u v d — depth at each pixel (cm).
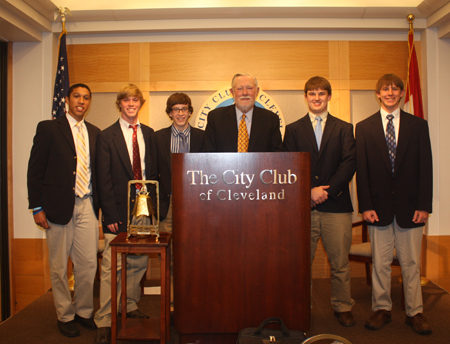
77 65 373
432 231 358
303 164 182
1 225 354
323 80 264
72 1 348
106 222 240
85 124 262
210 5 350
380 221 248
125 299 226
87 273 247
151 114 373
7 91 356
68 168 241
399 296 310
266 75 370
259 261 183
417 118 252
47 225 241
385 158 250
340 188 245
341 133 259
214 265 183
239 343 168
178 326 185
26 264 355
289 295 183
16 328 252
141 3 348
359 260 282
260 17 355
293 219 183
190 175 183
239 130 242
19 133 356
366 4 349
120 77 372
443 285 358
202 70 370
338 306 256
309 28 361
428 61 360
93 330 247
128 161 252
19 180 355
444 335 238
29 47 356
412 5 349
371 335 238
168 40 371
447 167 358
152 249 202
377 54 372
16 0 301
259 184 182
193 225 183
